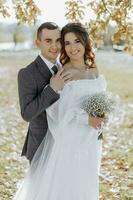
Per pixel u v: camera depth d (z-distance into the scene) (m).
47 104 4.88
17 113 15.70
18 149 10.30
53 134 5.18
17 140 11.34
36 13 6.93
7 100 18.73
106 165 9.01
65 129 5.11
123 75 28.19
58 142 5.16
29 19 6.96
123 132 12.71
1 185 7.29
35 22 6.98
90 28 6.75
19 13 6.91
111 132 12.70
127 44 6.93
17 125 13.49
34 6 6.89
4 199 6.66
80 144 5.14
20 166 8.70
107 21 6.71
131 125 13.58
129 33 6.76
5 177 7.80
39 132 5.27
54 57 5.10
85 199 5.20
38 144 5.30
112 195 7.00
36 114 4.96
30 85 5.04
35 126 5.27
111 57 38.84
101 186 7.44
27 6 6.89
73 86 5.00
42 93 4.88
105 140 11.65
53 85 4.87
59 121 5.11
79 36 4.99
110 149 10.55
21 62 38.38
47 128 5.29
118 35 6.78
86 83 5.04
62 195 5.15
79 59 5.14
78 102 5.04
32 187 5.40
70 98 5.02
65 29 5.01
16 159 9.23
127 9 6.60
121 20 6.70
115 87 22.88
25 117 5.02
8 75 28.59
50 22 5.10
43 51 5.08
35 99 4.96
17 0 6.89
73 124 5.11
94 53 5.20
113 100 5.08
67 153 5.13
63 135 5.12
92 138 5.20
